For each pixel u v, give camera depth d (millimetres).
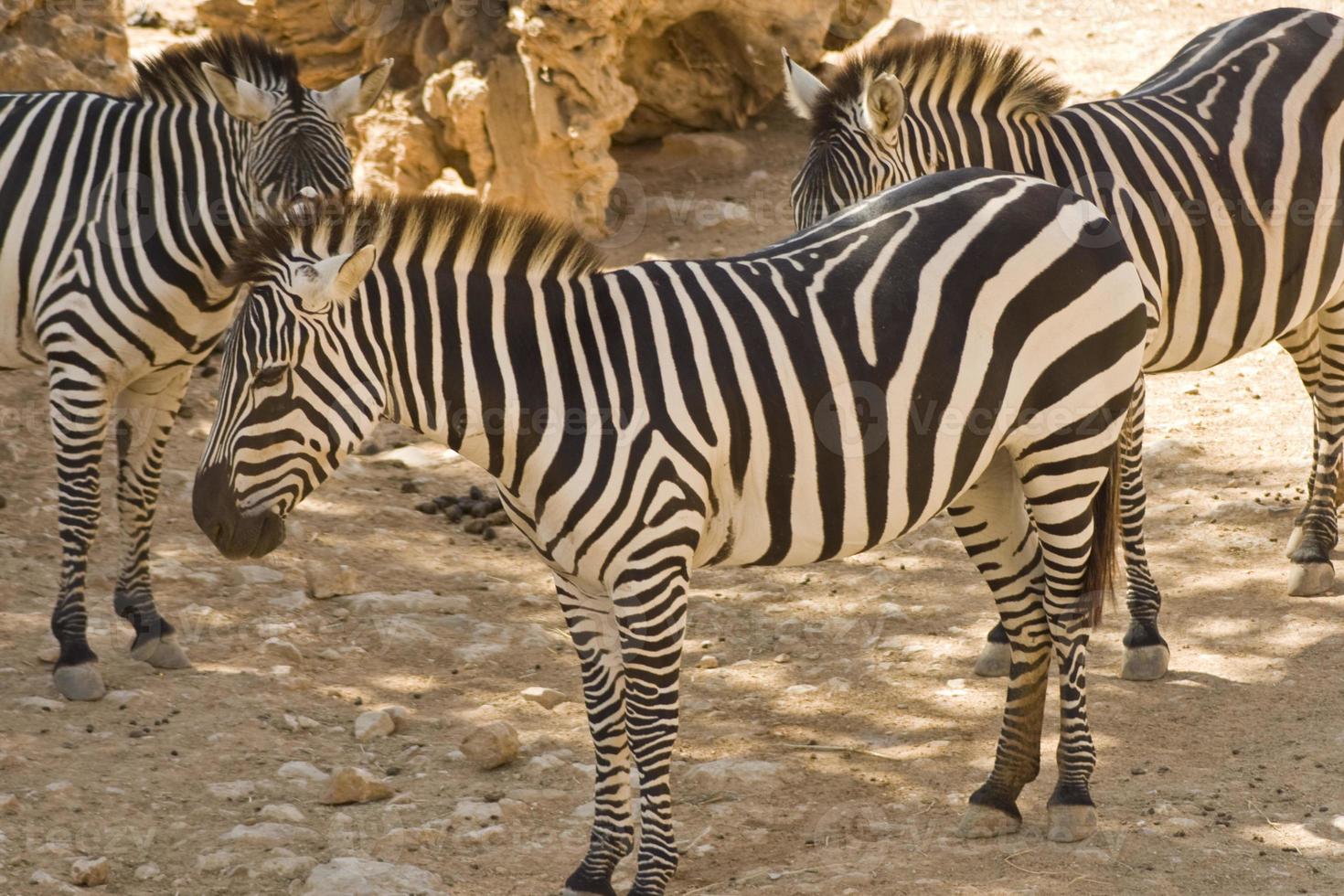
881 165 12172
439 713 12062
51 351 12062
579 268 8875
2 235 12273
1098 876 9273
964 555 15633
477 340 8617
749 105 27641
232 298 12648
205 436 17625
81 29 19641
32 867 9297
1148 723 11648
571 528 8602
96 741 11141
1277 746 11109
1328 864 9352
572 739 11617
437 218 8648
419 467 18016
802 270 9156
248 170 12203
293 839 9773
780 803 10539
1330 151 13531
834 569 15406
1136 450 12359
